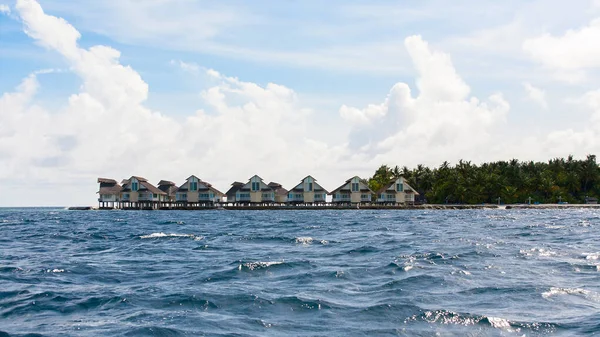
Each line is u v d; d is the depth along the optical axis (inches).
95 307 755.4
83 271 1090.1
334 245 1606.8
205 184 6825.8
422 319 676.7
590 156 7204.7
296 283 926.4
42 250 1557.6
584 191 7239.2
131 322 669.9
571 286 877.8
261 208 6446.9
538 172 7140.8
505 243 1590.8
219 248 1539.1
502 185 6914.4
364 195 6560.0
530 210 5876.0
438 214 4763.8
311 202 6491.1
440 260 1191.6
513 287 869.2
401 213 5157.5
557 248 1438.2
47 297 818.2
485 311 713.0
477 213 4972.9
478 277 966.4
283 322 670.5
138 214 5477.4
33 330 639.1
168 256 1348.4
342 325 656.4
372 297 805.2
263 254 1368.1
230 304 763.4
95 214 5674.2
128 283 950.4
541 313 701.3
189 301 780.6
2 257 1366.9
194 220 3767.2
